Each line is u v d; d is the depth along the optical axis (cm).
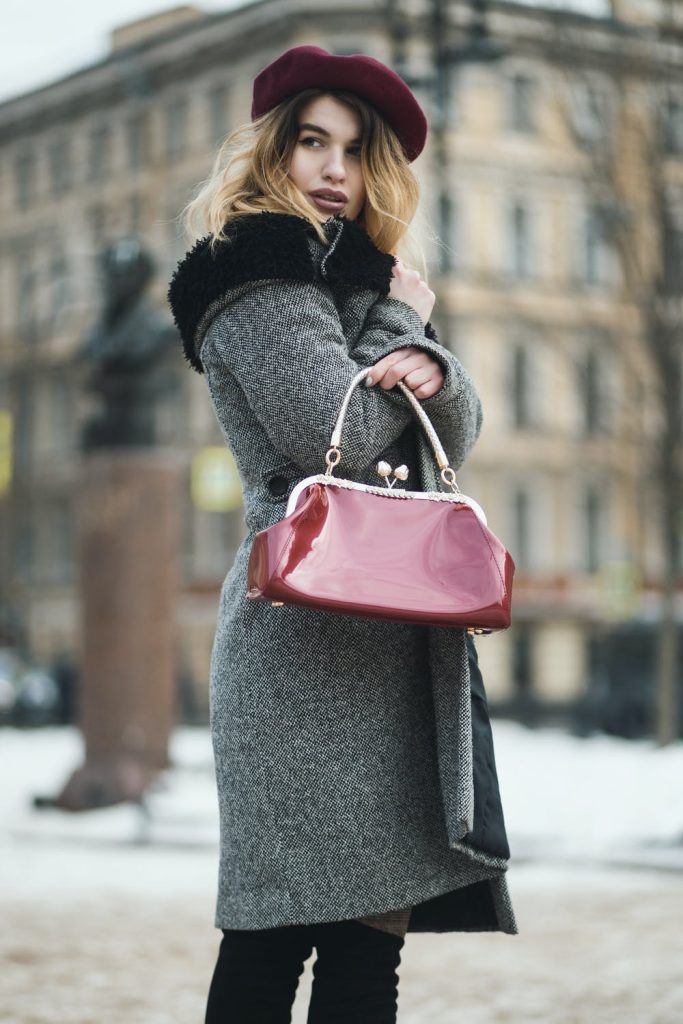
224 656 538
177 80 9100
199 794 2542
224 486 6944
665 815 2242
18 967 1108
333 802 518
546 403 8731
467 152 8512
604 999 993
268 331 523
